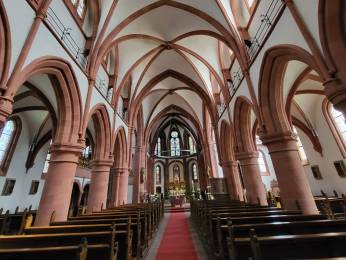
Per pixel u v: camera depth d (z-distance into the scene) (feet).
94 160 37.60
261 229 11.16
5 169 44.06
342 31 14.46
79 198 63.31
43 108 44.45
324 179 46.29
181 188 105.91
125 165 50.31
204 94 59.52
